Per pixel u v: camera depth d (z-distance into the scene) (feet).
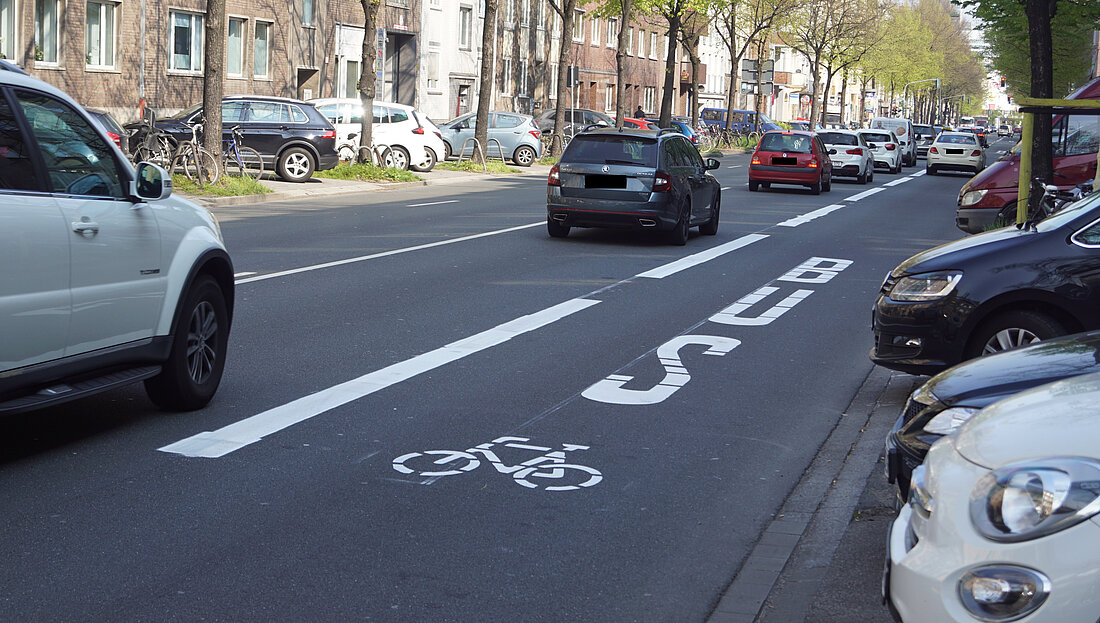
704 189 65.87
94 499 19.04
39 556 16.55
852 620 15.30
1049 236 25.85
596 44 248.11
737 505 20.26
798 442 24.49
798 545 18.35
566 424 24.99
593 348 33.37
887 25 316.19
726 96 338.13
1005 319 25.70
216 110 80.89
